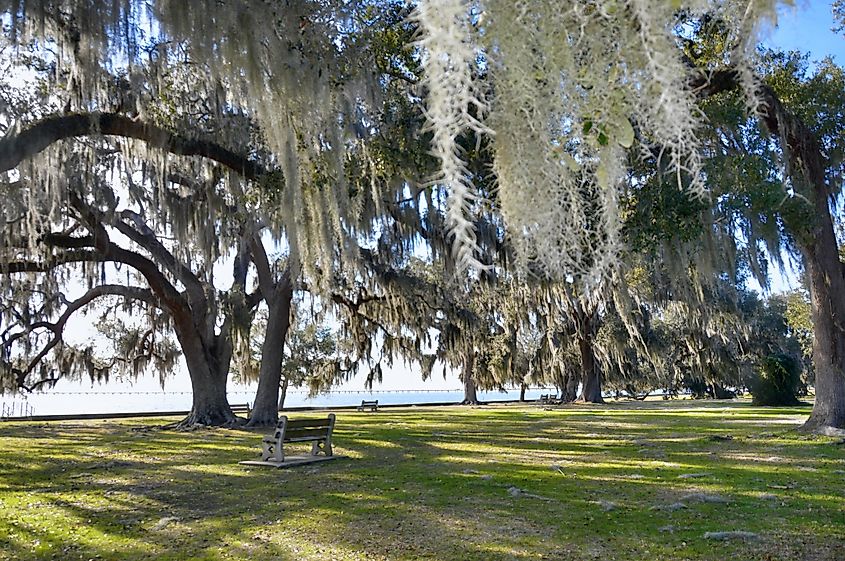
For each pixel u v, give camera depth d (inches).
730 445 395.9
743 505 218.1
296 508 225.9
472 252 40.4
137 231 566.9
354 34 318.0
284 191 308.8
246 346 776.9
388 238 584.4
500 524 197.5
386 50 324.8
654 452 374.9
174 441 477.1
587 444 431.2
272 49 281.3
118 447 436.8
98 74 283.3
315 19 299.9
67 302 652.1
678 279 558.9
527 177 52.0
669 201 293.0
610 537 180.7
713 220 380.8
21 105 319.0
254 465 335.3
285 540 183.5
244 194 430.3
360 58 320.5
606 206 53.6
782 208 358.6
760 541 173.2
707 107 307.3
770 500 225.6
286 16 287.7
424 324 737.0
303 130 302.0
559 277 53.4
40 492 266.7
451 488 259.9
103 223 489.1
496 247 451.2
